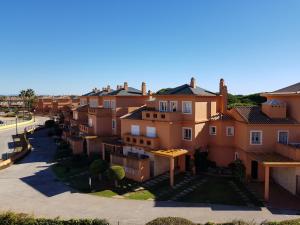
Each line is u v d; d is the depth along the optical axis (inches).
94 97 2370.8
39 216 1053.8
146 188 1337.4
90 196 1254.3
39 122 4183.1
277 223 812.6
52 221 879.7
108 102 2086.6
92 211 1093.8
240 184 1339.8
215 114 1617.9
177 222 809.5
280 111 1403.8
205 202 1148.5
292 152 1209.4
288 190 1246.9
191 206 1115.3
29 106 5610.2
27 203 1186.0
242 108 1517.0
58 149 2257.6
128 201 1186.6
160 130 1513.3
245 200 1155.9
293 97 1385.3
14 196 1268.5
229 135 1537.9
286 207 1087.0
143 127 1601.9
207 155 1565.0
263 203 1124.5
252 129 1366.9
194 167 1488.7
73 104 3855.8
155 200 1189.7
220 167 1542.8
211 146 1577.3
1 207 1143.6
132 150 1616.6
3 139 2851.9
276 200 1154.0
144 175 1429.6
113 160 1568.7
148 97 2098.9
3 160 1930.4
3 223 876.0
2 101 6481.3
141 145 1550.2
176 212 1062.4
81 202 1187.9
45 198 1240.8
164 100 1603.1
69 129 2566.4
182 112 1530.5
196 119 1497.3
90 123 2135.8
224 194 1222.9
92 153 1980.8
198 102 1508.4
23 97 5910.4
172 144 1488.7
